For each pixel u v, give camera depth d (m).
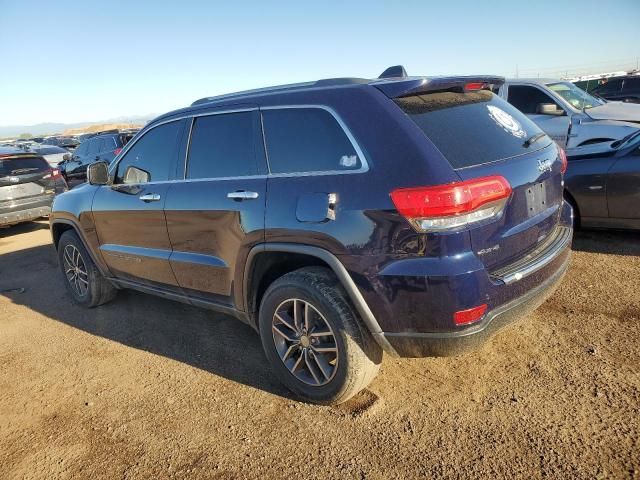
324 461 2.55
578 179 5.32
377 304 2.56
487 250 2.48
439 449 2.54
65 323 4.76
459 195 2.34
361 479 2.41
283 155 2.98
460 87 2.93
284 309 3.04
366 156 2.60
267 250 2.96
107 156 13.40
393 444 2.61
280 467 2.55
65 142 31.06
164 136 3.86
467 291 2.36
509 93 8.37
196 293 3.69
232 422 2.96
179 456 2.71
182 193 3.55
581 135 7.45
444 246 2.36
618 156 5.15
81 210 4.61
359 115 2.68
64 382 3.64
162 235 3.79
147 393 3.37
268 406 3.07
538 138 3.15
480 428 2.65
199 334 4.21
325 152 2.78
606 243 5.32
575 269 4.66
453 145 2.55
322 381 2.92
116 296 5.30
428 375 3.19
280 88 3.26
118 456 2.77
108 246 4.43
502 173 2.58
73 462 2.76
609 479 2.23
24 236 9.47
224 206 3.20
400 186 2.43
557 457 2.39
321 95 2.88
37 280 6.34
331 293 2.75
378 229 2.49
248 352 3.81
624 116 7.49
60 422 3.15
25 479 2.67
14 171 9.00
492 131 2.84
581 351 3.25
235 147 3.27
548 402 2.79
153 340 4.18
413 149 2.47
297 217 2.78
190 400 3.23
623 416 2.60
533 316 3.79
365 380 2.84
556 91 8.16
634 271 4.46
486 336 2.49
